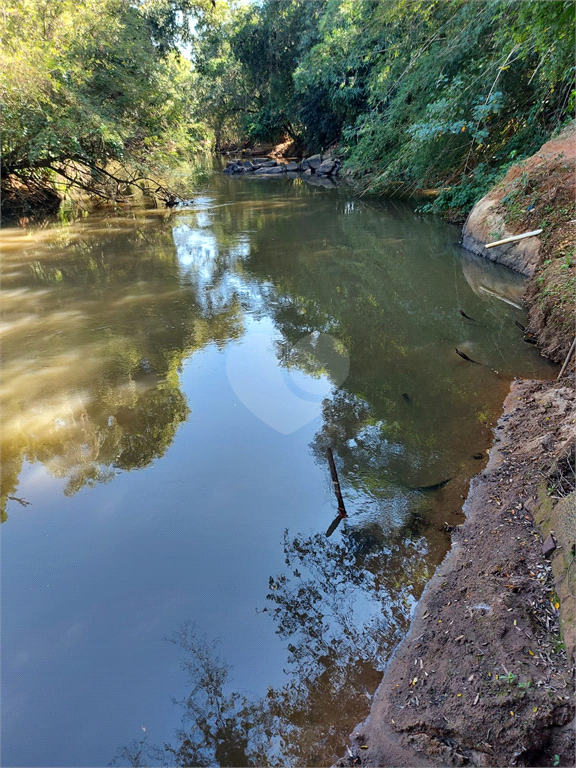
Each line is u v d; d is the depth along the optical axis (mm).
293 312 5688
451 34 9648
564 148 6898
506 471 2912
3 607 2244
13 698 1893
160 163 14352
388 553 2496
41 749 1736
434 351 4613
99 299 6336
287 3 24062
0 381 4281
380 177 12047
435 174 11242
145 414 3758
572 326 4254
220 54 28703
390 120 11438
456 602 2145
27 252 9023
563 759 1550
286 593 2305
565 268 5180
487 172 9766
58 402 3945
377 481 2994
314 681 1937
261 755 1715
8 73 11445
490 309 5562
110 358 4668
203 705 1864
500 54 8422
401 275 6938
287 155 28672
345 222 10680
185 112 18375
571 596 1932
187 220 11805
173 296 6379
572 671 1716
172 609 2236
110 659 2033
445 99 9719
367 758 1675
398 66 11266
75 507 2865
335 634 2113
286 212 12250
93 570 2439
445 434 3395
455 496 2832
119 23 14820
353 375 4230
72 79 12750
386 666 1969
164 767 1676
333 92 18156
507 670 1777
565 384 3709
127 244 9477
